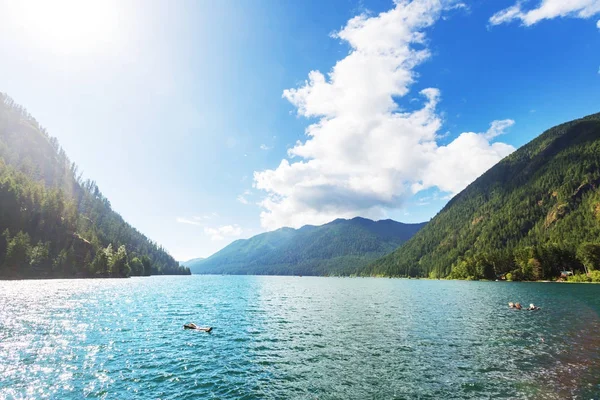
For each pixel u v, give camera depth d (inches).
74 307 2049.7
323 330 1512.1
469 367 966.4
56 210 6628.9
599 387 808.9
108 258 6870.1
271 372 914.1
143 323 1595.7
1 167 7185.0
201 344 1214.9
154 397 732.0
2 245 5191.9
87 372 887.7
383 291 4475.9
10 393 738.2
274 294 3806.6
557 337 1360.7
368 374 903.1
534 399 739.4
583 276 5713.6
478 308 2336.4
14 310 1854.1
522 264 6648.6
